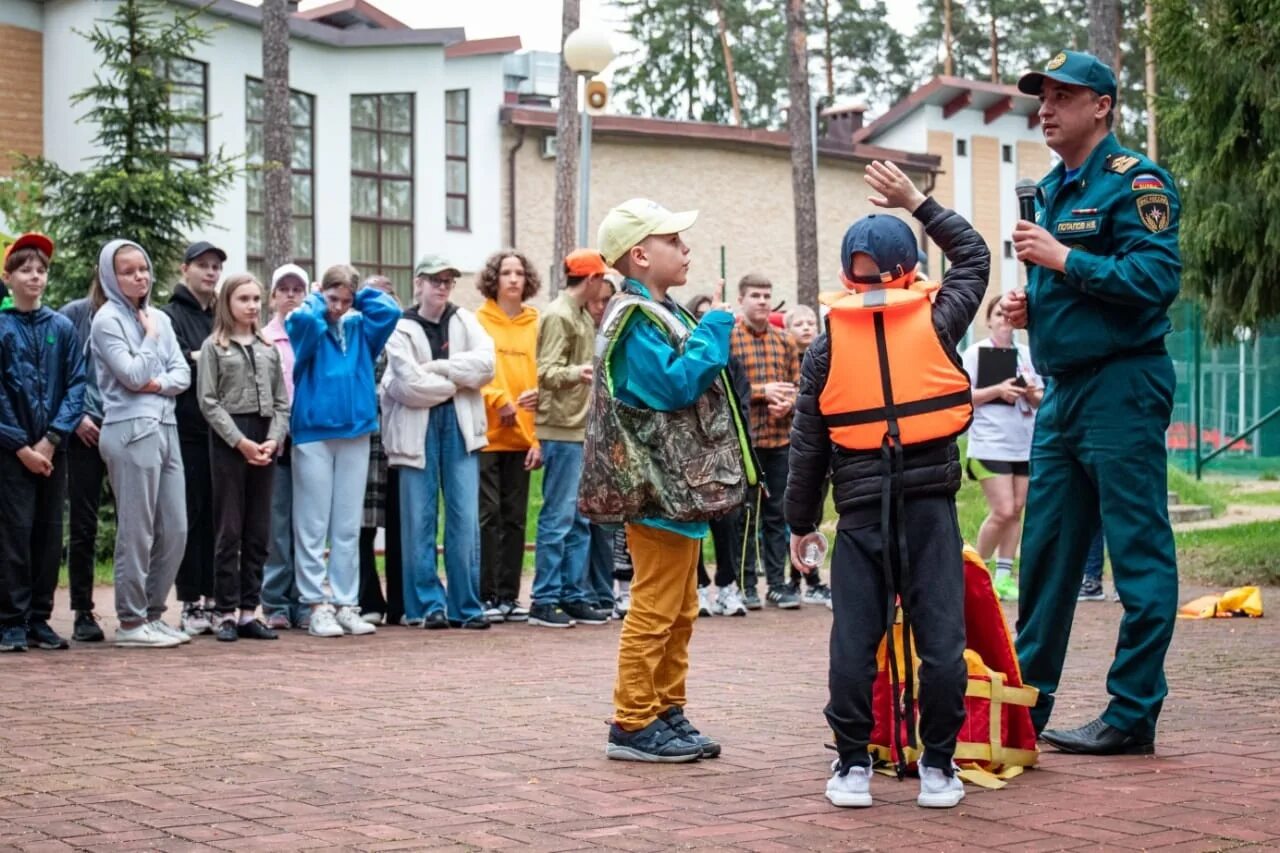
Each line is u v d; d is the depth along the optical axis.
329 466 9.72
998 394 11.02
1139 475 5.52
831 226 35.28
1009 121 41.31
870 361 4.85
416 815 4.63
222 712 6.55
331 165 28.23
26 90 24.36
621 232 5.61
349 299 9.78
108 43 16.91
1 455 8.67
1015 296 5.76
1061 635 5.70
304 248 28.05
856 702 4.79
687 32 51.56
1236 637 9.38
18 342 8.66
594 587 10.80
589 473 5.50
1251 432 24.88
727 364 5.57
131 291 8.77
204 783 5.09
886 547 4.77
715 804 4.80
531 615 10.34
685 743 5.48
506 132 30.08
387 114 28.95
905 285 4.96
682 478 5.44
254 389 9.37
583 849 4.21
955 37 52.34
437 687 7.33
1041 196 5.79
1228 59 13.20
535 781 5.14
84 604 9.32
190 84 25.61
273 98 20.16
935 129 39.78
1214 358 24.89
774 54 51.53
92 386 9.41
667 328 5.49
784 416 11.38
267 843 4.27
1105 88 5.57
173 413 9.06
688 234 32.62
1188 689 7.17
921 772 4.79
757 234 33.69
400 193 29.09
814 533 5.14
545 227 30.50
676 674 5.68
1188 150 13.95
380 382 10.33
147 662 8.29
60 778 5.16
